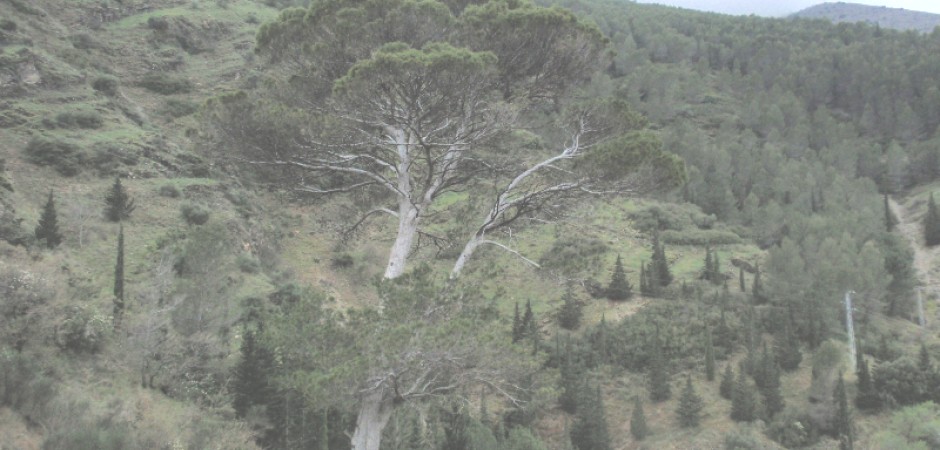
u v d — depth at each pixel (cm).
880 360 4928
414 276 1238
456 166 1485
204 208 3762
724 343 5034
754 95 11712
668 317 5203
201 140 1452
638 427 4191
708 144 9625
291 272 3819
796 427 4200
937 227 8119
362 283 4000
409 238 1396
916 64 12206
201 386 2280
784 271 5759
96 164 3856
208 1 7838
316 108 1502
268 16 7900
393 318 1166
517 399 1297
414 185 1555
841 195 8194
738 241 6769
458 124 1427
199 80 6038
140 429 1554
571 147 1511
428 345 1069
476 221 1467
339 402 1116
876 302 6094
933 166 9769
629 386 4700
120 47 6125
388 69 1224
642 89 11250
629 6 17625
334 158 1424
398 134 1453
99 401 1684
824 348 4575
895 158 9844
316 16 1536
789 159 9688
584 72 1614
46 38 5378
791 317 5400
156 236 3369
